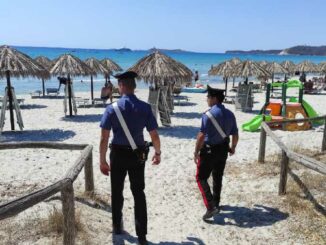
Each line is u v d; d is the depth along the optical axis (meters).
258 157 8.32
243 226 5.14
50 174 7.68
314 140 11.34
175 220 5.45
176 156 9.40
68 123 14.59
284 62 36.47
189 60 143.88
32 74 12.71
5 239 4.13
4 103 12.32
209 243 4.71
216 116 5.07
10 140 11.54
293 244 4.53
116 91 23.88
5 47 12.83
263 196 6.10
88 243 4.25
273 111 13.95
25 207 3.14
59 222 4.46
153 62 13.29
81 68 15.94
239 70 19.50
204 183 5.35
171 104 16.98
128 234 4.81
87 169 5.96
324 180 6.33
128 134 4.11
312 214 5.15
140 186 4.32
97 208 5.61
